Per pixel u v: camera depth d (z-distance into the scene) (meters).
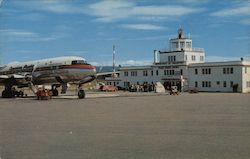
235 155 10.20
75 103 33.84
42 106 30.09
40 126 17.02
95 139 13.16
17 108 28.09
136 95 53.72
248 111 23.80
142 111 24.36
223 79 74.62
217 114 21.83
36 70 45.66
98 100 39.03
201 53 86.00
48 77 44.41
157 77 85.12
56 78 43.72
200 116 20.67
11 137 13.88
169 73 83.12
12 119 20.20
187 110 24.86
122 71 91.31
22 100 39.59
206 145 11.68
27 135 14.32
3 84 49.12
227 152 10.59
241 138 12.92
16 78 45.69
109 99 41.12
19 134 14.57
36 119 20.11
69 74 42.50
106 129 15.70
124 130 15.30
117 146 11.78
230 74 73.56
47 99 41.41
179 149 11.12
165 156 10.23
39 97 42.12
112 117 20.66
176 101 36.25
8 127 16.77
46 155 10.72
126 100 38.84
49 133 14.81
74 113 23.45
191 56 84.12
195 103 32.69
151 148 11.34
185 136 13.52
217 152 10.60
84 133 14.66
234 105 29.75
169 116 20.84
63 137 13.75
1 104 32.78
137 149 11.23
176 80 81.56
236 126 16.16
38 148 11.72
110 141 12.71
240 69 72.06
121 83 91.69
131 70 89.62
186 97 46.12
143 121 18.45
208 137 13.21
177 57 83.75
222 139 12.74
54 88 49.00
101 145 12.00
